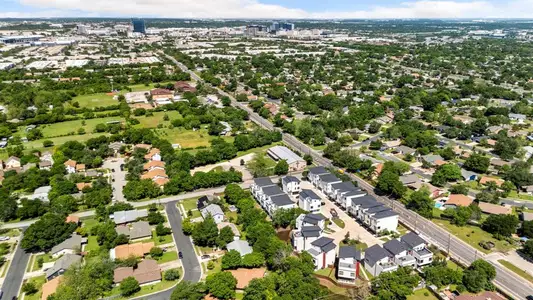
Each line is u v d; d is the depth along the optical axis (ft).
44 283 370.73
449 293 353.10
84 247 428.56
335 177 570.05
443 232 460.14
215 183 579.07
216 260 407.23
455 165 605.73
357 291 358.43
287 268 372.58
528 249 405.80
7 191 544.62
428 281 362.74
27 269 394.32
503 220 445.78
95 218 488.02
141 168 620.90
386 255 384.27
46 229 426.92
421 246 401.70
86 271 363.15
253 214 467.11
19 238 452.35
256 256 385.50
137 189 540.52
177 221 485.97
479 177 594.65
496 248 426.51
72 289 337.93
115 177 615.98
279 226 470.39
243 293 353.31
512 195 554.05
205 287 347.15
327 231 464.24
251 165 631.97
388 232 455.22
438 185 582.76
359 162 636.07
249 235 425.69
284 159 640.58
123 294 353.92
